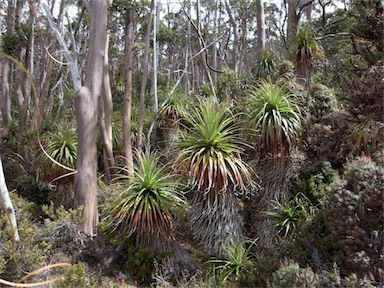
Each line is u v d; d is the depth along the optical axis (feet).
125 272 12.86
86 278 10.71
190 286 11.52
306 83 18.71
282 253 12.16
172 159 15.17
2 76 30.71
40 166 18.08
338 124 15.44
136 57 48.47
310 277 9.07
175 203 13.52
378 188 9.94
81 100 14.56
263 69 20.93
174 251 13.17
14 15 29.45
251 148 14.60
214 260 12.83
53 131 23.84
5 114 30.68
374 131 11.15
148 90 45.78
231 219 13.47
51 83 44.39
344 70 13.05
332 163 16.06
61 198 17.70
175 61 71.15
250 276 11.55
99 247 13.32
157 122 25.67
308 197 15.26
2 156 22.90
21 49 27.40
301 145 15.48
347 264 9.82
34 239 11.55
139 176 13.19
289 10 24.49
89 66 14.82
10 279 9.18
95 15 14.93
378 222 10.02
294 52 19.79
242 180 13.33
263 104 14.25
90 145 14.53
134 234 13.57
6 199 10.53
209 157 12.64
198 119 13.94
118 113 30.40
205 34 40.57
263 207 14.85
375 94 10.57
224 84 21.66
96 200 14.67
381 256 9.05
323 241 11.13
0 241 10.04
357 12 12.14
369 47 11.45
